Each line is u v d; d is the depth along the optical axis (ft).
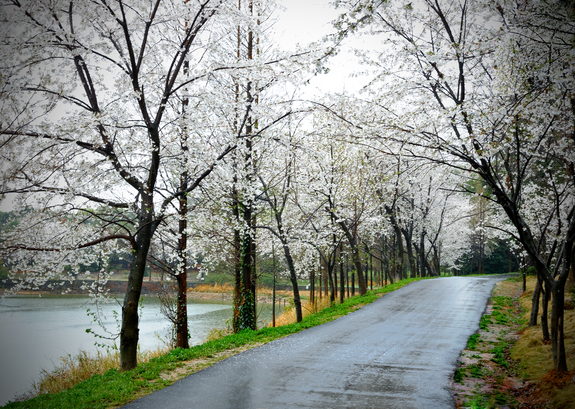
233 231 51.21
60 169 28.86
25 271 29.53
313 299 77.51
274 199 53.67
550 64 21.36
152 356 43.16
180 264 39.83
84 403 21.11
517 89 23.43
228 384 23.71
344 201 63.41
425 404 20.02
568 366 23.27
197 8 31.24
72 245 29.32
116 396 21.81
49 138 27.32
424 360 28.76
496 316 46.85
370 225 83.10
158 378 25.61
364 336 37.24
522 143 25.50
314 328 42.78
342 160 59.72
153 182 31.68
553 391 20.27
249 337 40.73
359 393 21.71
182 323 42.52
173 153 34.32
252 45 49.06
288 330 42.60
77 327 81.25
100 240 29.63
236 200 46.29
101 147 30.19
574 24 19.72
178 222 42.52
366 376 24.88
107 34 30.40
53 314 94.99
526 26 21.62
